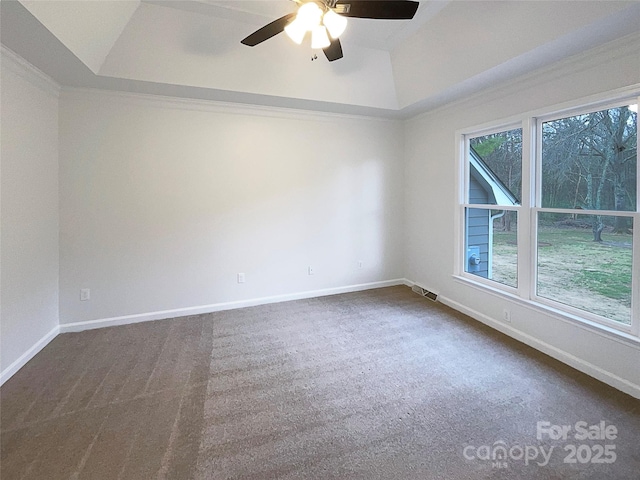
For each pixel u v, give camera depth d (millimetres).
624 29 2090
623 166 2332
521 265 3078
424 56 3250
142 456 1741
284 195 4188
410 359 2764
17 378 2496
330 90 3695
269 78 3398
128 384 2422
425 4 2645
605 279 2463
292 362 2734
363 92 3838
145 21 2713
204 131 3748
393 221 4867
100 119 3354
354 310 3922
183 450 1784
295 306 4074
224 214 3906
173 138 3627
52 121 3131
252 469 1659
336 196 4484
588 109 2520
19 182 2650
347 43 3318
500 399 2211
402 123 4785
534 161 2945
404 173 4859
